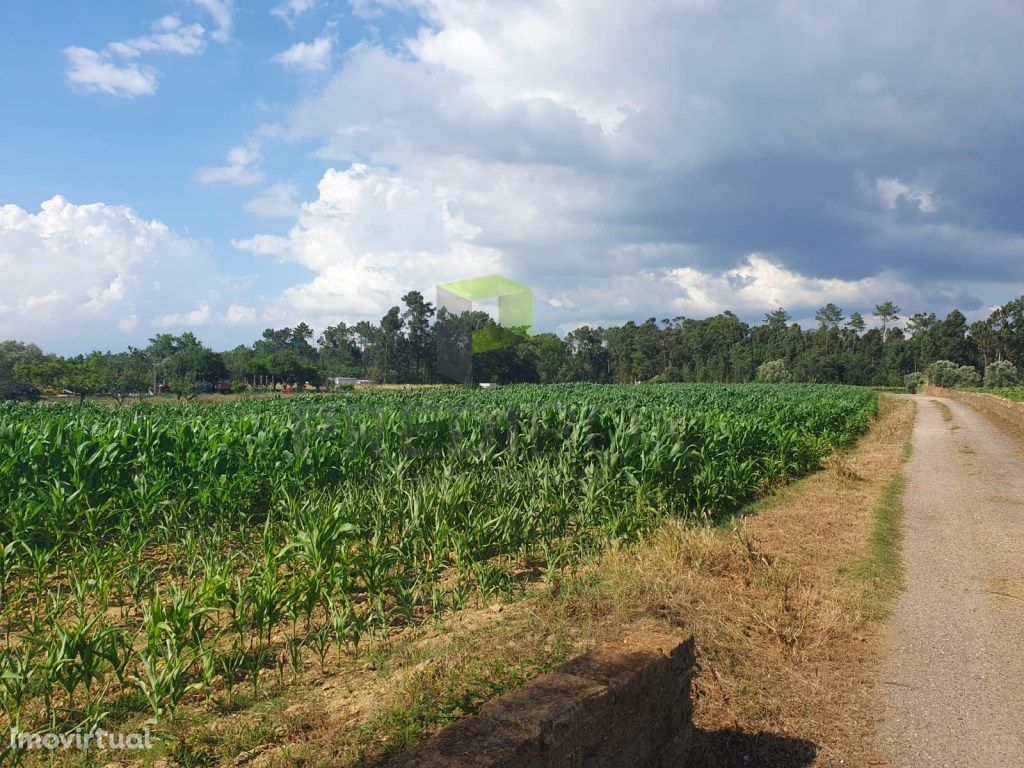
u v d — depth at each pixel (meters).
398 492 8.66
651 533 8.89
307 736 3.96
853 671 5.62
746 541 7.94
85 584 5.67
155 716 4.12
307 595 5.37
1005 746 4.58
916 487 14.54
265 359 74.94
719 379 108.88
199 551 7.96
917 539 10.01
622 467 10.96
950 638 6.35
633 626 5.52
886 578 8.04
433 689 4.39
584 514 9.27
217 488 9.25
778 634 5.96
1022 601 7.36
